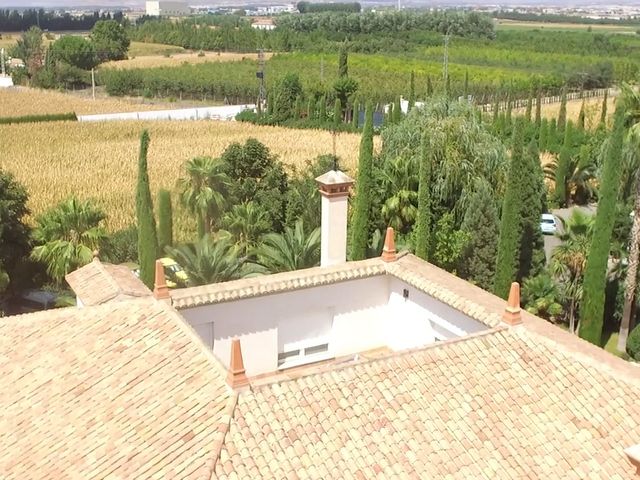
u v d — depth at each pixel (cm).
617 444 1330
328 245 1962
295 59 15588
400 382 1354
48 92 13138
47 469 1220
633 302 3372
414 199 3772
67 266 3716
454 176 3781
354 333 1936
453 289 1784
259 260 3362
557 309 3444
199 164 4297
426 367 1402
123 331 1548
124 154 7181
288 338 1856
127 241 4244
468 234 3650
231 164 4350
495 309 1669
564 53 15725
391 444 1224
